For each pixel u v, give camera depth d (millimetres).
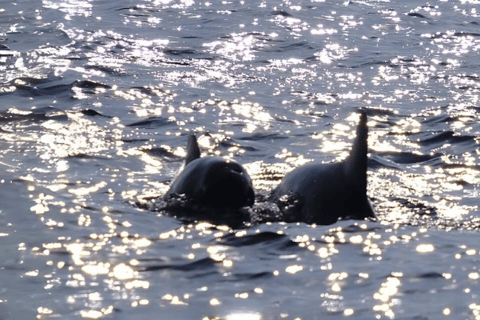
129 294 19594
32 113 39906
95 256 22141
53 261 21641
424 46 65562
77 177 30016
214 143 36656
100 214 25859
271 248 23250
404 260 22406
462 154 35750
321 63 57719
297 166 30406
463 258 22609
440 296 19781
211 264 21828
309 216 26062
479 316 18562
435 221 26297
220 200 26359
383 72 55312
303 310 18844
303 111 43812
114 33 64562
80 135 36344
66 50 56938
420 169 33375
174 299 19375
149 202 27250
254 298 19531
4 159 31719
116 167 31844
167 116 41188
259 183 30391
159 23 70938
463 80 53156
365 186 26484
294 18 76375
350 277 21047
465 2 91750
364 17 79000
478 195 29562
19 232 23906
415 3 89750
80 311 18484
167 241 23594
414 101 46812
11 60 52969
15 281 20141
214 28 69438
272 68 55500
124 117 40531
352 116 43031
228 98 46062
